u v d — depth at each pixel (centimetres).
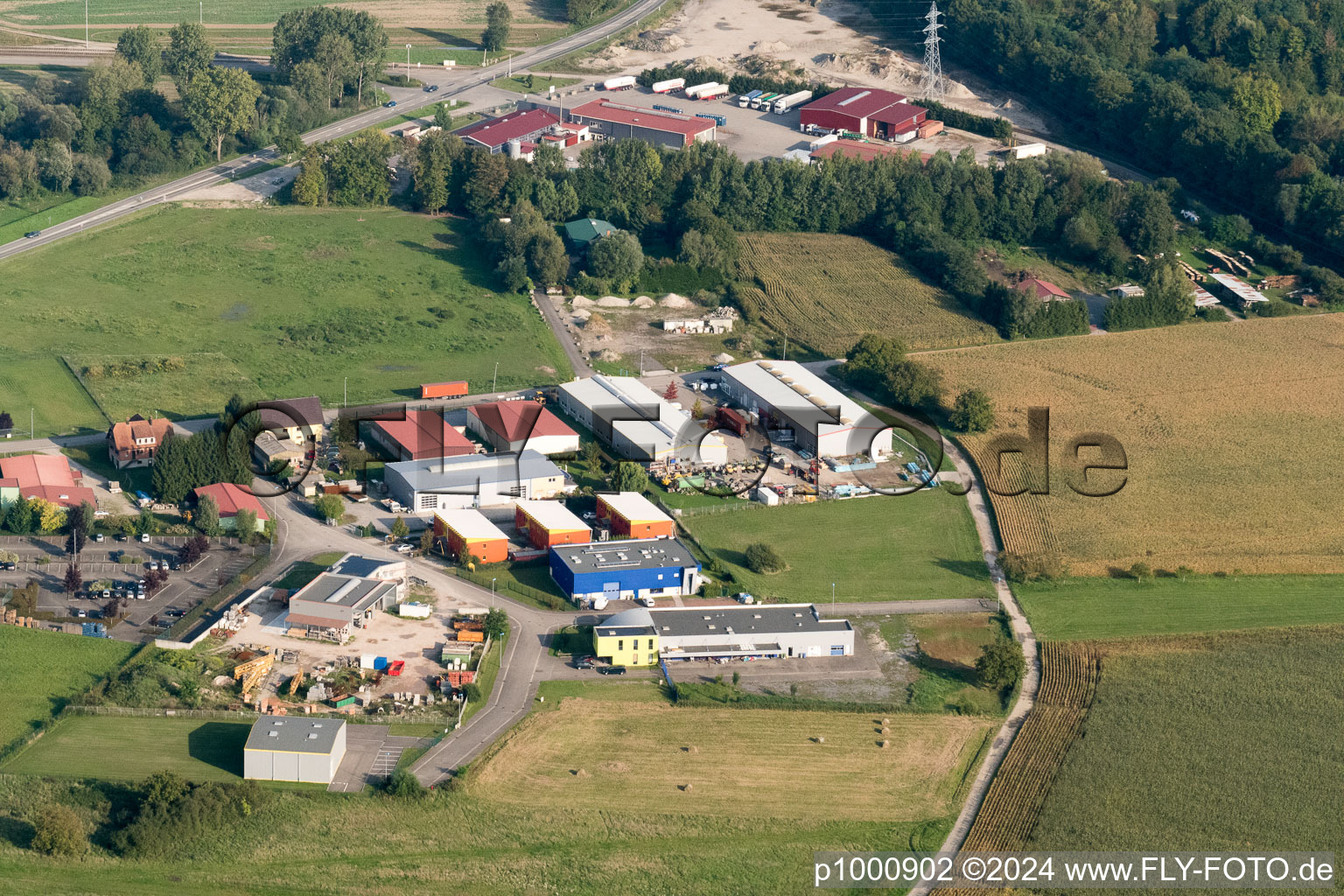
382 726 13600
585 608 15888
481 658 14750
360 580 15600
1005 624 16075
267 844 12038
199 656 14512
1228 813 12825
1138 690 14775
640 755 13462
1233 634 15900
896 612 16225
